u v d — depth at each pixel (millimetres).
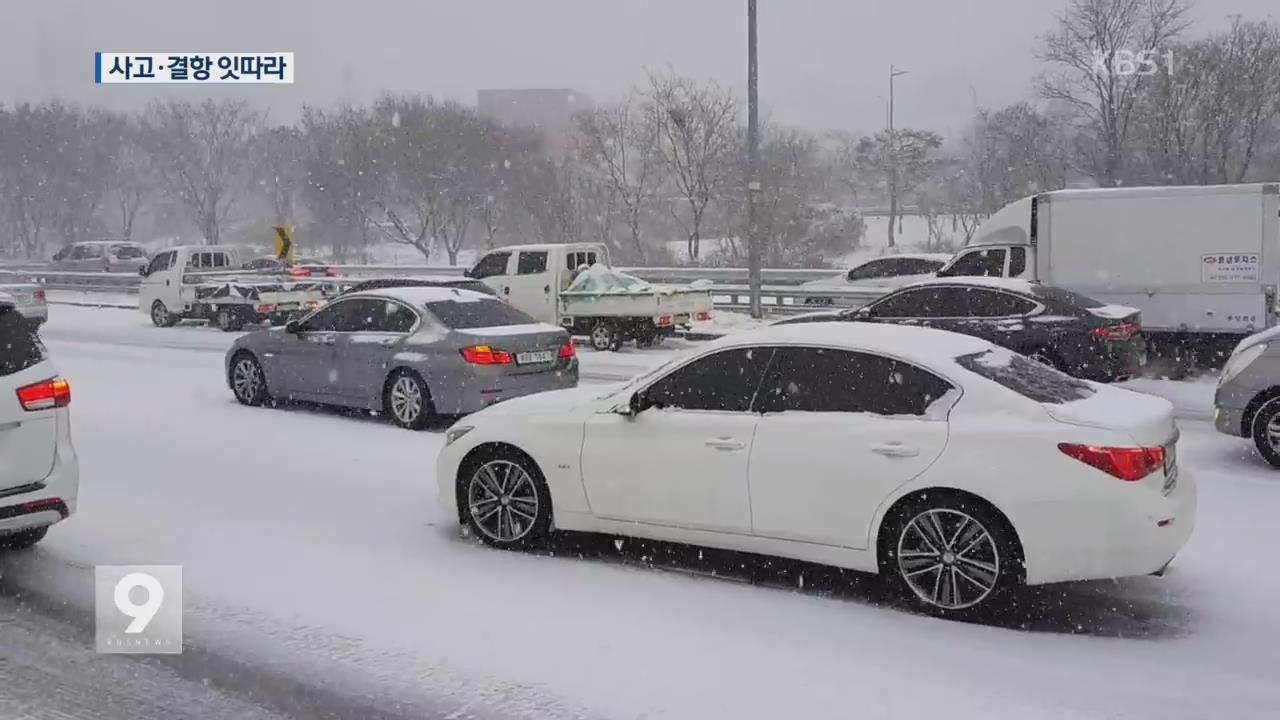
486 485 7043
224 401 13477
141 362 18125
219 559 6742
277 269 29344
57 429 6344
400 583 6266
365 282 18609
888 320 13656
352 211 44375
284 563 6656
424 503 8203
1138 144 34344
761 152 36938
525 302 20438
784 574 6441
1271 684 4805
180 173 49719
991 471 5488
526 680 4875
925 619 5652
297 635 5453
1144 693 4699
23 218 52500
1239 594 6035
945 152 61188
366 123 44531
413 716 4559
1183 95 32750
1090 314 12828
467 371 11086
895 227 53344
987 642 5312
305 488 8695
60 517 6367
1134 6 32531
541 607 5840
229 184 51188
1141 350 13211
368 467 9500
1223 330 15297
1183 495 5742
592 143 39094
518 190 42156
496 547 6988
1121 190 15766
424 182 42906
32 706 4691
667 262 36219
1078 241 16031
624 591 6125
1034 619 5645
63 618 5730
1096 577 5406
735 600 5965
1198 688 4754
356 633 5473
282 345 12602
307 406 13031
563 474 6703
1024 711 4504
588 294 19797
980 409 5688
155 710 4648
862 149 58281
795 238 35188
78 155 51031
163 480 8992
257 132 50469
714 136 37062
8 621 5684
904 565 5746
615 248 38719
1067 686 4773
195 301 25000
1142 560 5379
